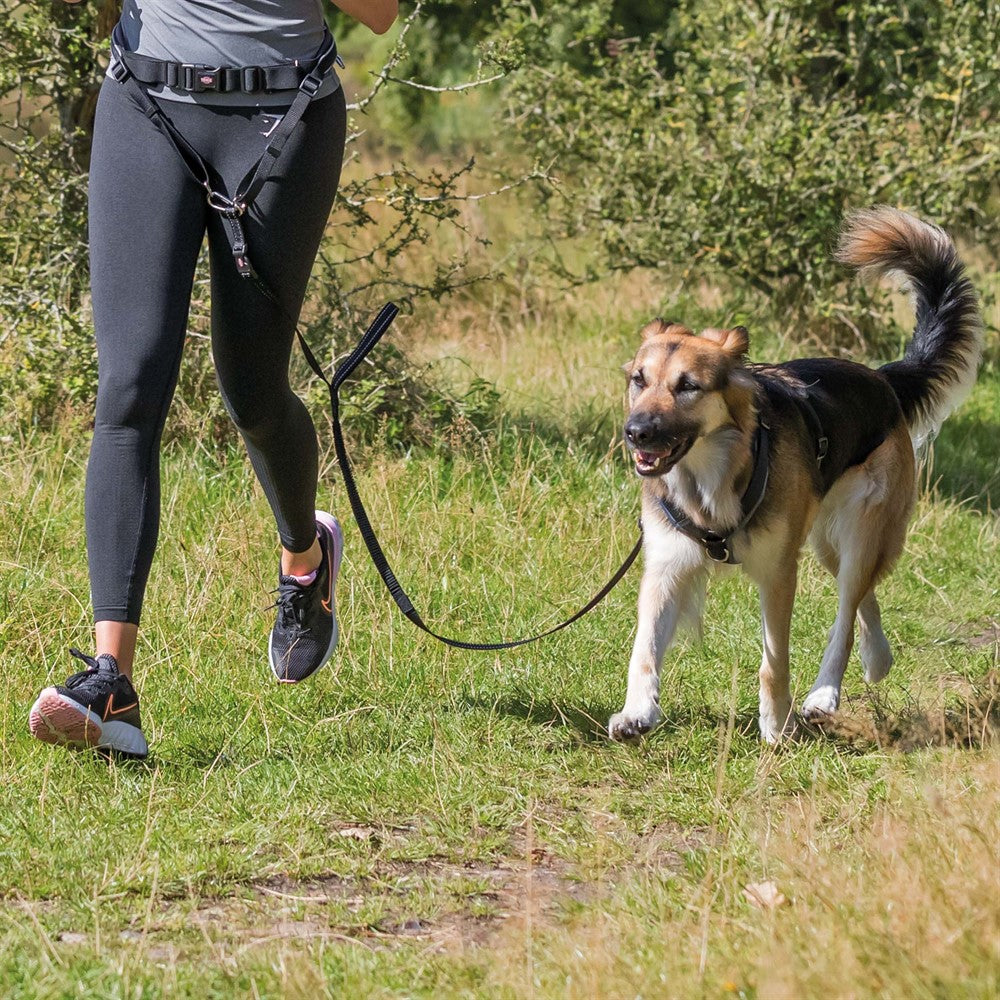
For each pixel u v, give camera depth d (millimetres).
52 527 8477
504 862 5109
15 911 4395
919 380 8492
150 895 4598
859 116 16203
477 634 7824
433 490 9883
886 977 3506
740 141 16062
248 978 3920
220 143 5480
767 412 6766
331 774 5746
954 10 16594
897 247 8617
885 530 7691
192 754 5930
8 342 10398
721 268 16516
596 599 6723
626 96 16484
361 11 5727
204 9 5410
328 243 11664
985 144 16266
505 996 3752
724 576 6785
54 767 5555
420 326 15758
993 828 4527
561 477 10531
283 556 6355
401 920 4578
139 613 5621
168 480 9469
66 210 10648
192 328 10602
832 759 6152
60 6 10359
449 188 11703
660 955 3922
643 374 6500
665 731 6566
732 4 16703
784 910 4141
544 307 17406
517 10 16953
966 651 8297
